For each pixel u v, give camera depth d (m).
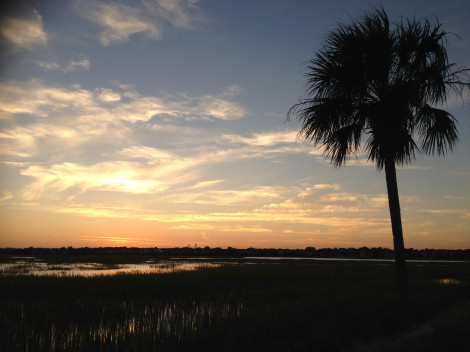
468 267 45.03
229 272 32.19
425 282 20.84
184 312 12.17
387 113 12.19
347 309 11.51
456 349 7.55
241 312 11.69
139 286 20.02
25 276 26.84
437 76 12.25
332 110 12.82
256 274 29.56
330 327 9.14
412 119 12.47
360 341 8.65
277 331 9.02
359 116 12.65
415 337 8.62
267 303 13.80
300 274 30.02
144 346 8.19
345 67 12.42
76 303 14.29
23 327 10.13
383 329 9.48
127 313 12.23
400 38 12.56
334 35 12.84
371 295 14.77
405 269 11.87
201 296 16.41
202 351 7.84
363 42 12.30
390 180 12.37
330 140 13.22
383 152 12.34
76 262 62.81
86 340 8.74
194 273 30.67
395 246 12.06
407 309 11.24
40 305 13.77
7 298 15.86
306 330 9.20
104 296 16.69
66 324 10.61
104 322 10.91
